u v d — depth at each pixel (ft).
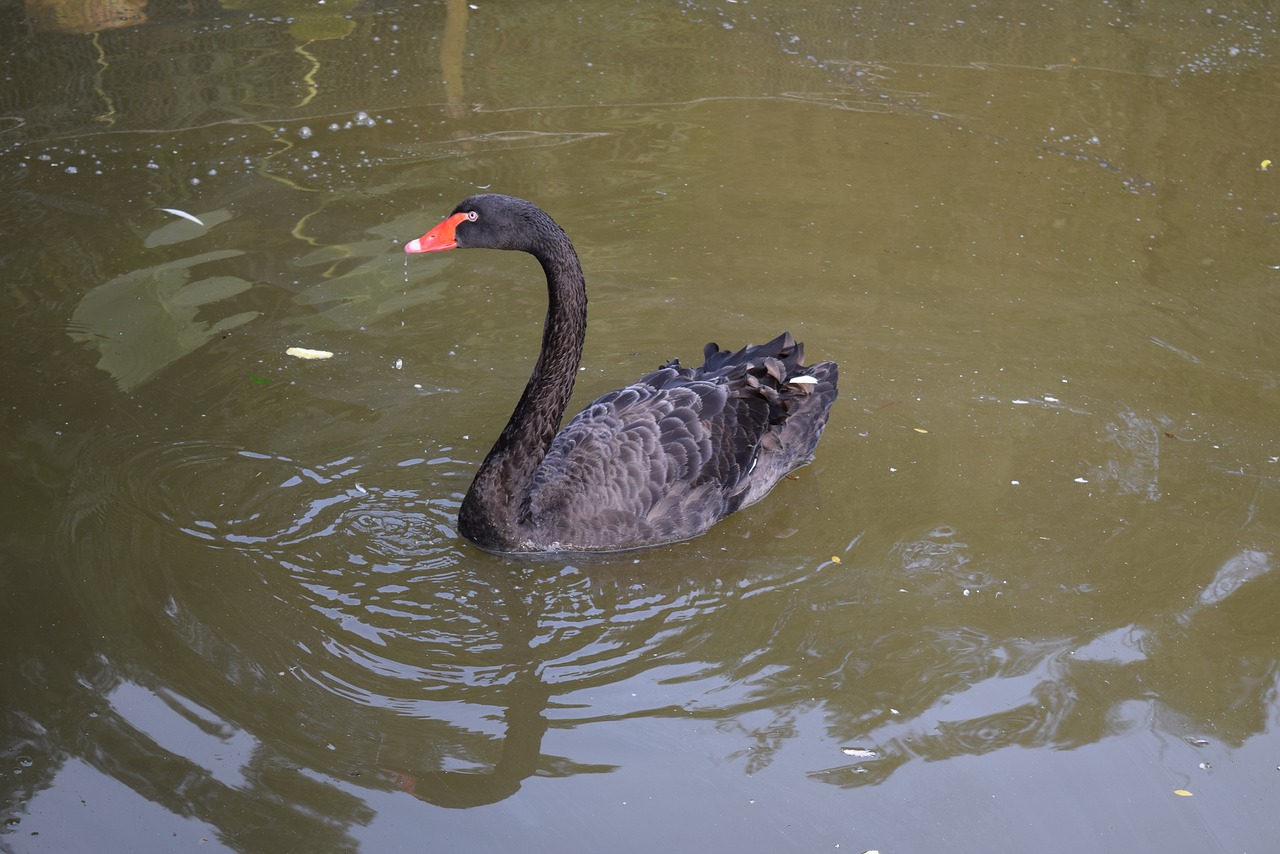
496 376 21.67
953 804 13.92
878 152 29.89
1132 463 20.01
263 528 17.88
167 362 21.33
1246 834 13.73
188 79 32.01
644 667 15.85
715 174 28.60
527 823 13.51
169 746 14.17
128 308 22.66
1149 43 37.06
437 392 21.18
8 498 17.88
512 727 14.80
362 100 31.40
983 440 20.54
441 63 33.65
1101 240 26.53
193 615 16.14
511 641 16.20
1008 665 15.98
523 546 17.78
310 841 13.10
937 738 14.82
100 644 15.52
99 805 13.37
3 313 22.20
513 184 27.71
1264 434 20.70
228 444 19.53
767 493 19.52
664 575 17.66
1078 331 23.40
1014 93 33.37
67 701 14.66
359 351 22.09
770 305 23.84
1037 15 38.91
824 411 20.02
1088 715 15.23
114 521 17.66
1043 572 17.70
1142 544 18.25
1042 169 29.40
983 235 26.53
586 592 17.21
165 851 12.87
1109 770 14.46
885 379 21.93
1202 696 15.55
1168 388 21.84
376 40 34.99
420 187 27.45
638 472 18.01
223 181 27.30
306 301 23.32
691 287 24.36
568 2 38.29
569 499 17.84
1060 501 19.19
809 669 15.88
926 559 17.98
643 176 28.35
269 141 29.14
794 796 13.98
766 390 18.89
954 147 30.27
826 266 25.21
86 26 34.78
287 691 15.10
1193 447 20.39
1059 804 13.99
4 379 20.43
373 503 18.61
